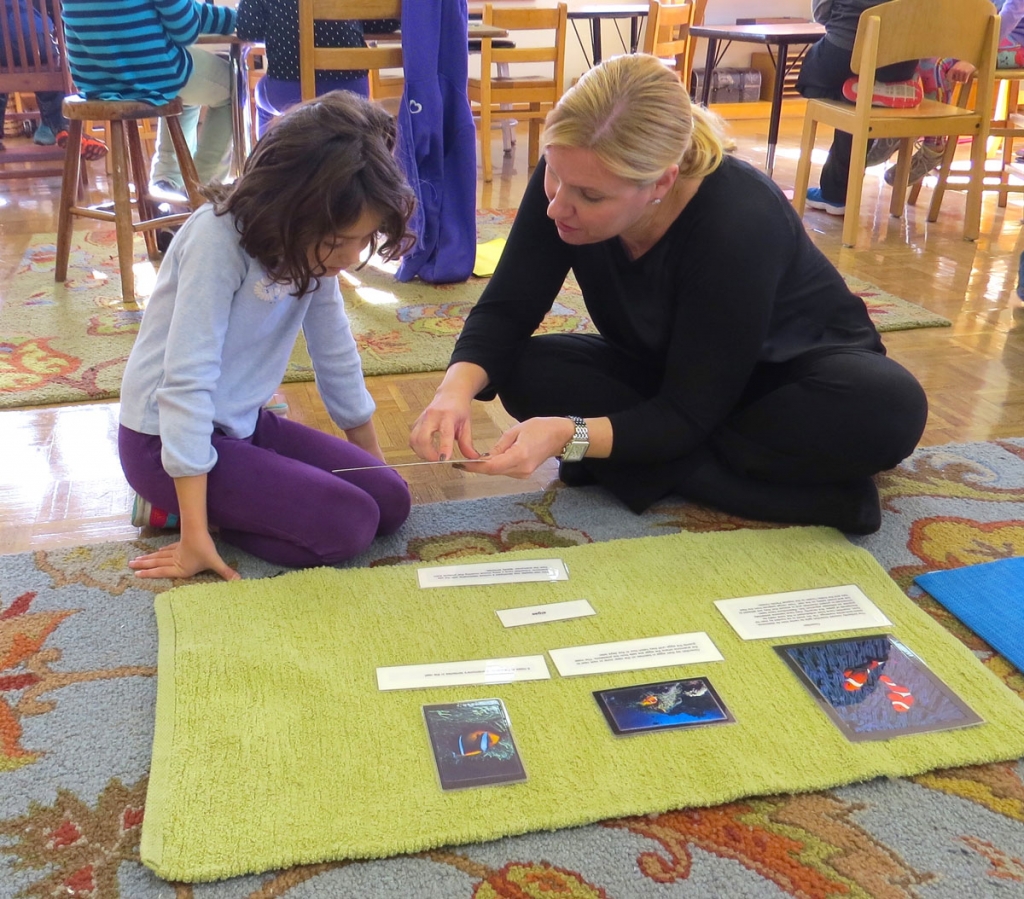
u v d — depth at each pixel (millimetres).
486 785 1131
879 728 1234
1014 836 1098
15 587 1489
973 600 1511
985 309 2916
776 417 1674
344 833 1060
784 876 1041
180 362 1405
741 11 6887
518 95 4723
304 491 1517
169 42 2836
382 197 1314
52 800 1109
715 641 1394
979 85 3533
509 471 1512
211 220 1405
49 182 4363
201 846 1036
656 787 1135
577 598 1483
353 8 2824
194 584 1494
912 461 1975
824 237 3738
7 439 1990
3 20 3887
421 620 1423
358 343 2562
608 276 1705
